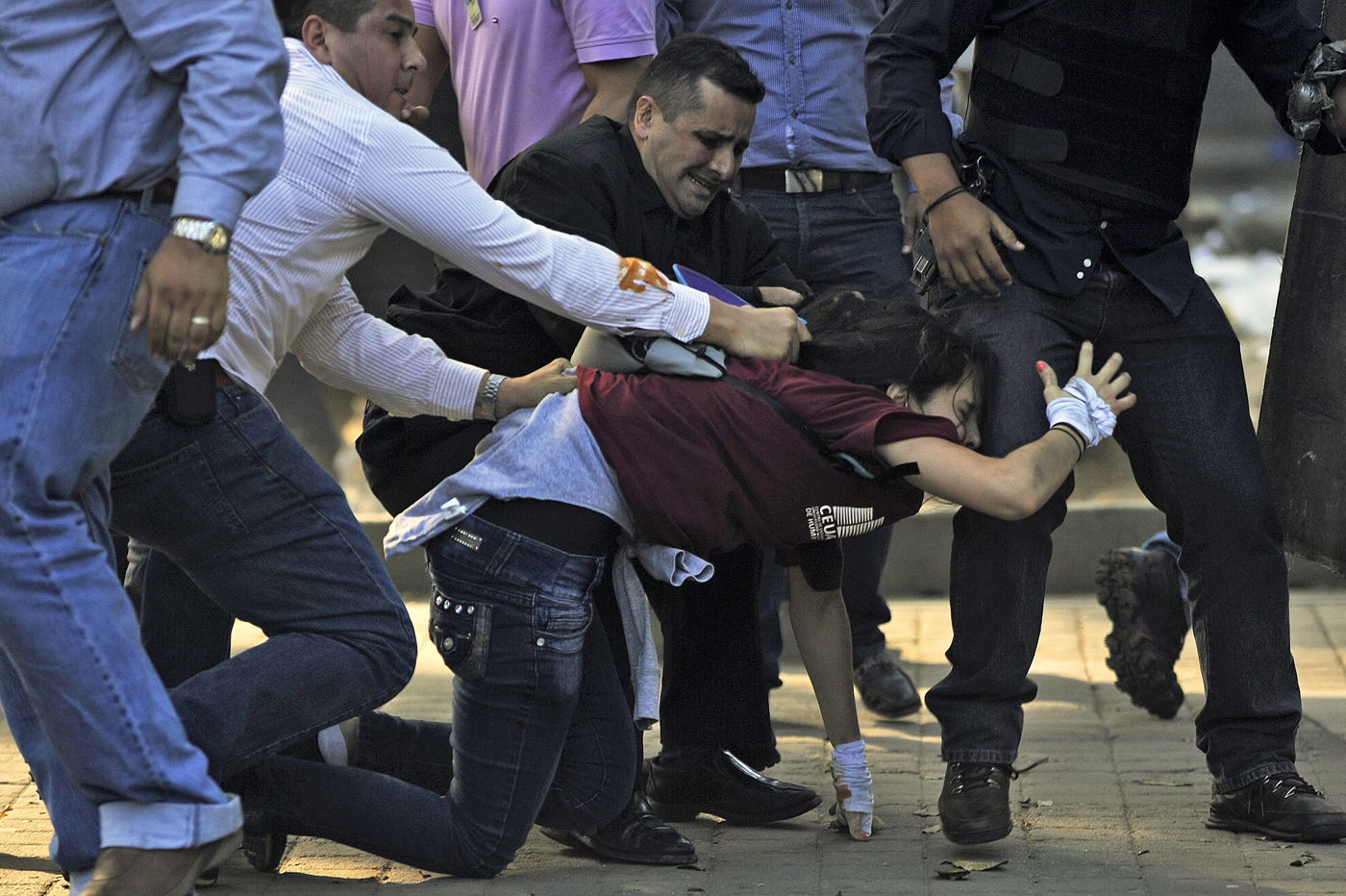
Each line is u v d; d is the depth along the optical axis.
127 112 7.29
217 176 7.16
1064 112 10.86
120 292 7.33
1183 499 11.27
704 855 11.11
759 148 14.76
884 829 11.63
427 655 17.11
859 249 14.97
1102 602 14.64
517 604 9.84
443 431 10.70
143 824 7.50
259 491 9.00
